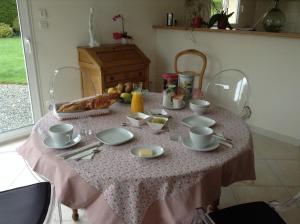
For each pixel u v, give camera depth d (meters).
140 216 0.97
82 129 1.36
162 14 3.80
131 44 3.32
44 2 2.72
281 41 2.63
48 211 1.21
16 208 1.22
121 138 1.27
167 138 1.29
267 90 2.87
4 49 2.66
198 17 3.37
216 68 3.24
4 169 2.28
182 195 0.99
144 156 1.08
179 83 1.86
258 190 2.09
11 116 2.91
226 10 4.38
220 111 1.66
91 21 2.99
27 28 2.68
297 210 1.85
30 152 1.21
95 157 1.11
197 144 1.17
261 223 1.16
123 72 3.05
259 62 2.85
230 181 1.17
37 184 1.37
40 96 2.96
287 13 4.52
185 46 3.51
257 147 2.74
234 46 3.01
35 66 2.83
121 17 3.38
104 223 0.97
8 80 2.79
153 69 3.98
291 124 2.79
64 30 2.94
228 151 1.17
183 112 1.63
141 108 1.58
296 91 2.67
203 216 1.00
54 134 1.16
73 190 1.02
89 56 2.89
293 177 2.26
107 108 1.57
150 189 0.98
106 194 0.97
